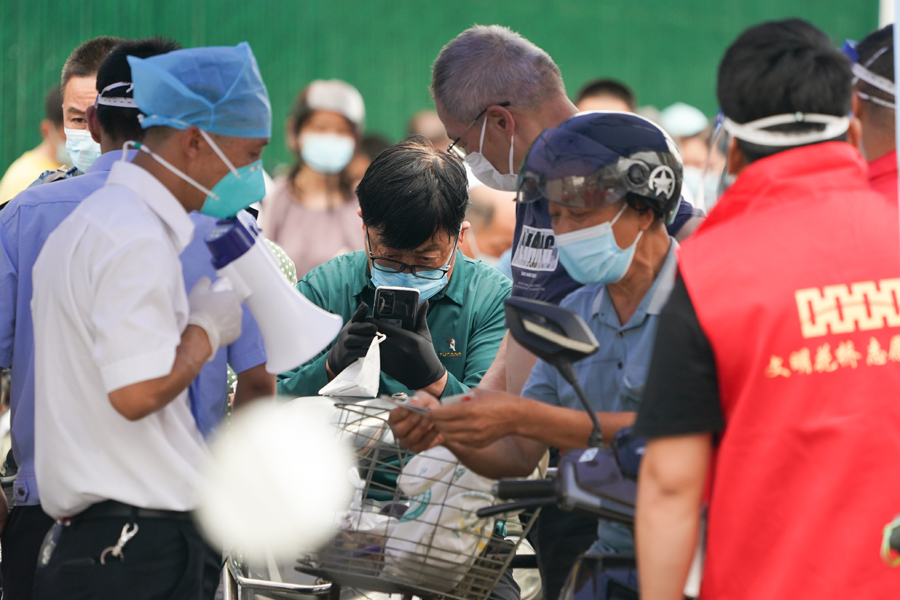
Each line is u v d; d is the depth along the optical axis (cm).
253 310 499
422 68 1684
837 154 400
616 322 501
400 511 534
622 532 494
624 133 478
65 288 469
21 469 559
